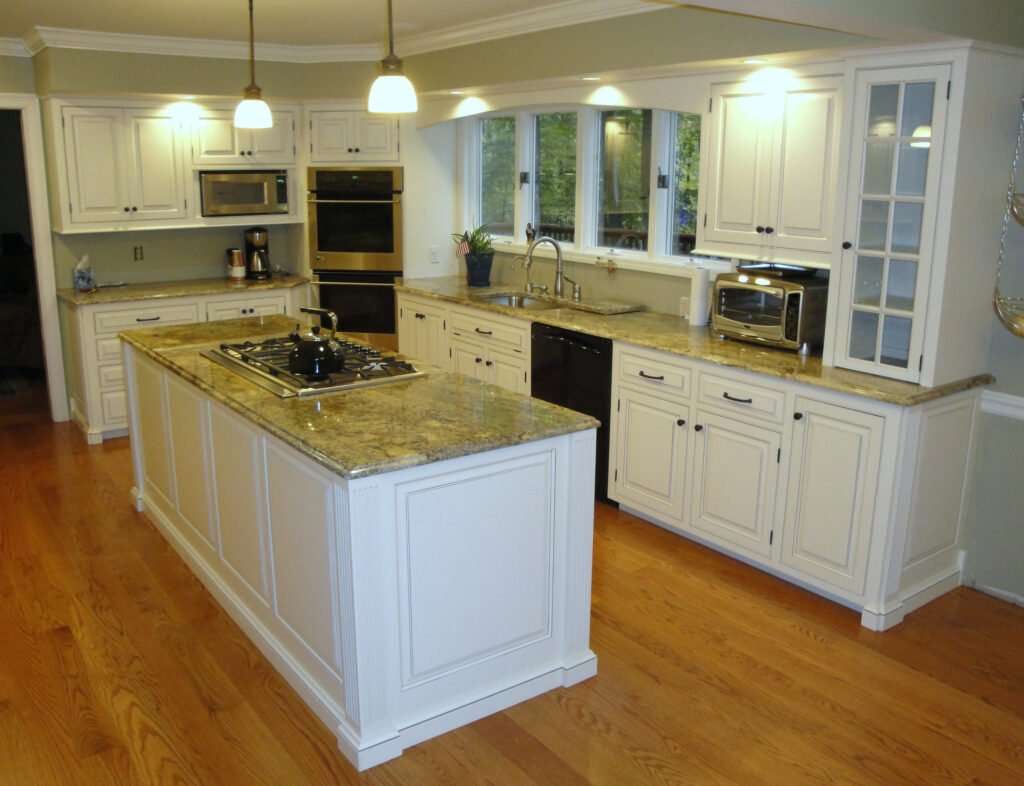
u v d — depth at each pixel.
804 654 3.20
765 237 3.84
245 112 3.56
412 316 5.88
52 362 5.94
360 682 2.54
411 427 2.74
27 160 5.59
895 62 3.17
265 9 4.44
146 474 4.38
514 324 4.91
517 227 5.93
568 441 2.84
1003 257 3.36
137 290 5.79
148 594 3.63
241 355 3.64
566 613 2.97
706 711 2.87
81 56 5.21
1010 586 3.58
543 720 2.82
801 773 2.58
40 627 3.36
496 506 2.72
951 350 3.29
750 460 3.69
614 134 5.14
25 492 4.75
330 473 2.47
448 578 2.67
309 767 2.59
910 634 3.34
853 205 3.38
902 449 3.17
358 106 5.96
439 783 2.53
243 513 3.17
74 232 5.55
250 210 6.06
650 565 3.89
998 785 2.54
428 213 6.19
